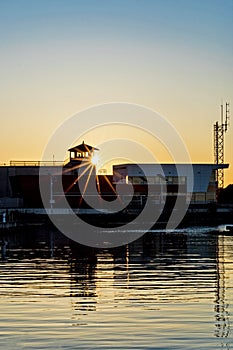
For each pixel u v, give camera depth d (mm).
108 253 53188
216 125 132875
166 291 31625
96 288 32719
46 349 21328
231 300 29016
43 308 27328
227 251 54750
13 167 114500
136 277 36781
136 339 22422
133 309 27094
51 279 36062
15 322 24703
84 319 25266
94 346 21641
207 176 127188
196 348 21406
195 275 37469
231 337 22609
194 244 63375
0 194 113812
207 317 25500
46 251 55219
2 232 82000
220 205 126812
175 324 24375
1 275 37812
